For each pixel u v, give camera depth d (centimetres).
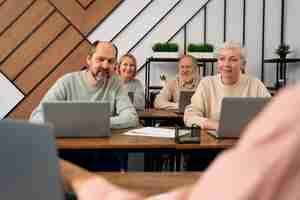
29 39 526
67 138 203
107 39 531
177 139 195
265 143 47
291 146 45
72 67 529
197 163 232
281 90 52
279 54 468
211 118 277
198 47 503
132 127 247
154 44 516
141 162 329
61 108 198
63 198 80
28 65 526
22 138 76
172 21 537
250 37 532
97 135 206
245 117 200
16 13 524
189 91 364
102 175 127
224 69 275
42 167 77
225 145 189
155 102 456
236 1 534
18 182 77
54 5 531
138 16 536
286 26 505
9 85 523
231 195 47
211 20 537
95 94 263
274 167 46
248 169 47
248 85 281
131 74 457
